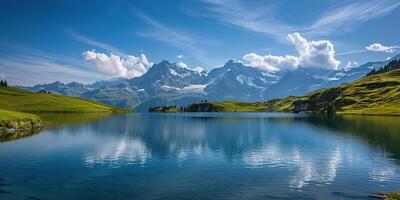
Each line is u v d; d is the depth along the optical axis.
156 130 124.19
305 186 43.00
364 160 60.03
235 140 91.19
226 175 48.94
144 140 90.19
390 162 57.97
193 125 156.00
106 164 56.59
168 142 86.06
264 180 45.94
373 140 87.38
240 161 59.88
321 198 37.94
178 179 46.41
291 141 88.31
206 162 58.84
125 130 122.12
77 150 70.75
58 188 41.66
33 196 38.38
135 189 41.50
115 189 41.44
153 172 50.69
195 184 43.91
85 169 52.34
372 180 45.88
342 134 104.00
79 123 154.50
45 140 86.19
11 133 100.06
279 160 60.84
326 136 98.69
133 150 72.00
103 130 119.81
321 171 51.53
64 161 58.91
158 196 38.75
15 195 38.66
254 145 80.44
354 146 77.00
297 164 57.12
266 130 124.31
